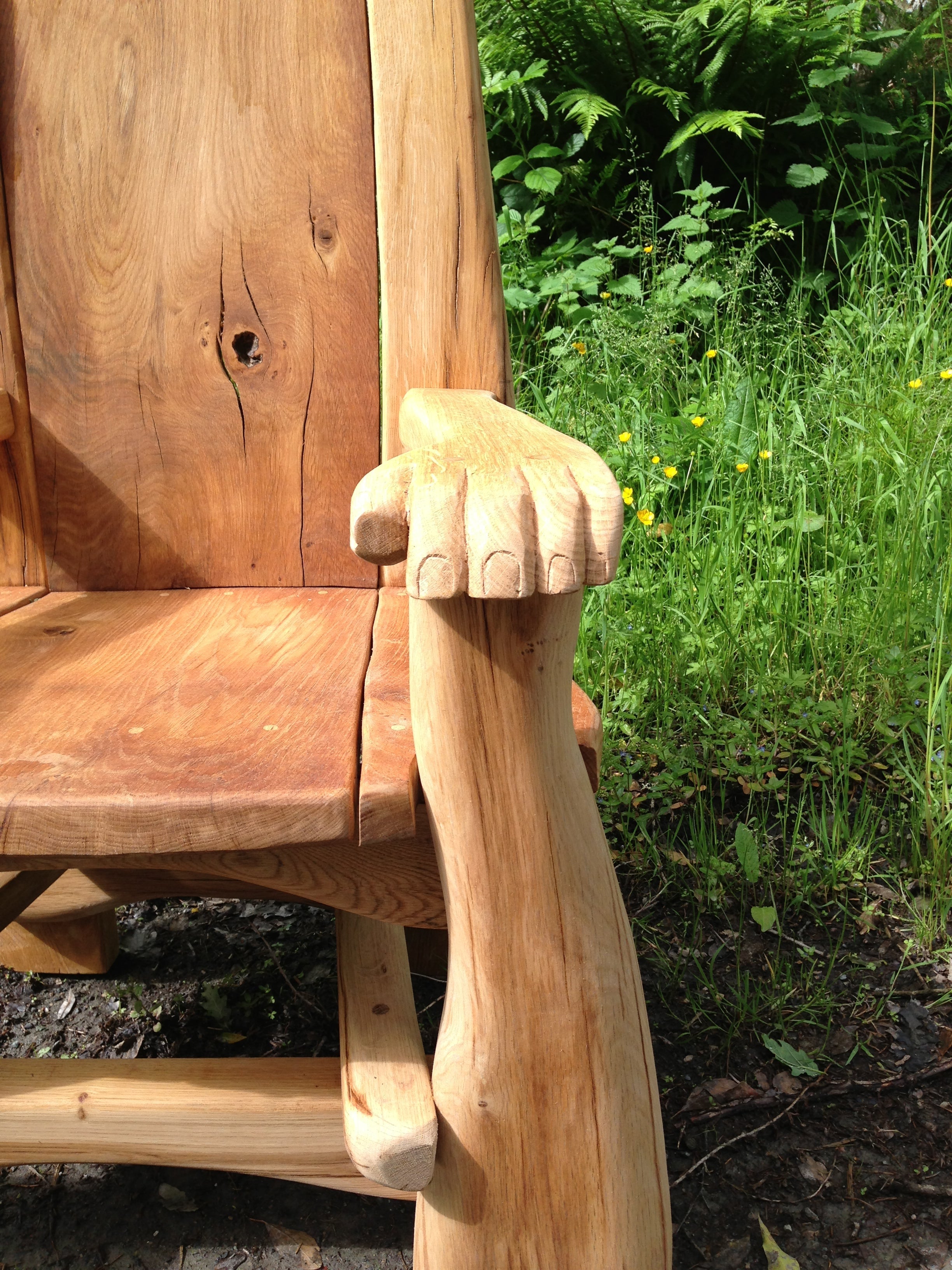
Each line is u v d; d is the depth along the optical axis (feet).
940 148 13.69
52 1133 3.69
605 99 13.37
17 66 5.05
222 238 5.08
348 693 3.70
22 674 3.91
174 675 3.88
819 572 9.08
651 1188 3.37
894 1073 5.55
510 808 3.13
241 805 3.04
